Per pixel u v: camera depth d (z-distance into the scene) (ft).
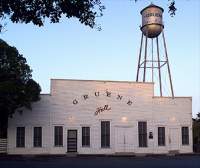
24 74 155.94
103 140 172.35
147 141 176.04
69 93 171.63
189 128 181.06
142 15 189.47
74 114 171.12
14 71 153.48
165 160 133.80
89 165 107.04
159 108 178.81
